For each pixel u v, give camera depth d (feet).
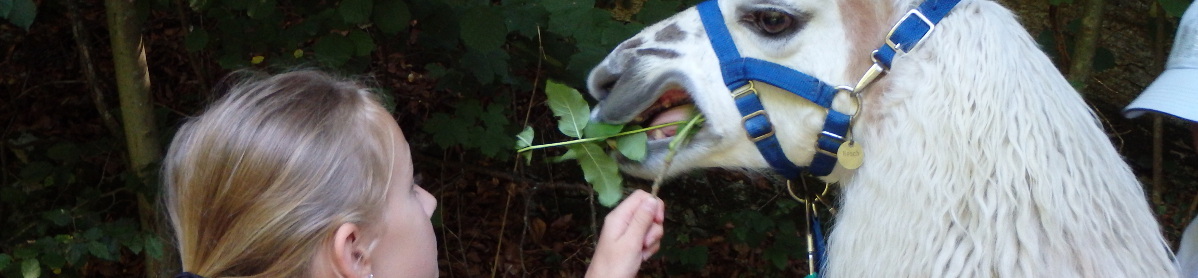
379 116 5.08
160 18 18.69
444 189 16.52
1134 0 14.57
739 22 6.85
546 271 16.55
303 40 10.78
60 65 18.38
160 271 12.30
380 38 13.12
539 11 10.36
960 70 6.17
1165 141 14.97
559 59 12.16
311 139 4.58
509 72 12.52
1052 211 5.83
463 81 12.36
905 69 6.35
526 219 15.02
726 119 6.88
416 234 5.07
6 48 18.25
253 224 4.47
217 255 4.59
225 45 10.96
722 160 7.07
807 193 7.25
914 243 6.07
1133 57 14.65
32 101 17.75
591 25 9.78
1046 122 6.07
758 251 16.66
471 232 16.80
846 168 6.51
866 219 6.33
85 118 17.61
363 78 10.77
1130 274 5.83
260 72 7.30
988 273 5.84
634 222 6.34
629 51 7.33
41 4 18.20
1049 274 5.74
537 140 15.64
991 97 6.07
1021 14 14.29
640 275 16.66
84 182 14.79
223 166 4.58
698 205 16.61
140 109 11.79
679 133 7.02
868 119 6.49
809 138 6.77
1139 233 6.05
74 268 12.71
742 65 6.77
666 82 7.00
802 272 16.48
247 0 10.12
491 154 11.38
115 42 11.47
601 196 7.18
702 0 10.47
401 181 5.08
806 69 6.63
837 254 6.50
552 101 7.30
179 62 18.13
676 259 14.78
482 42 9.87
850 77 6.52
